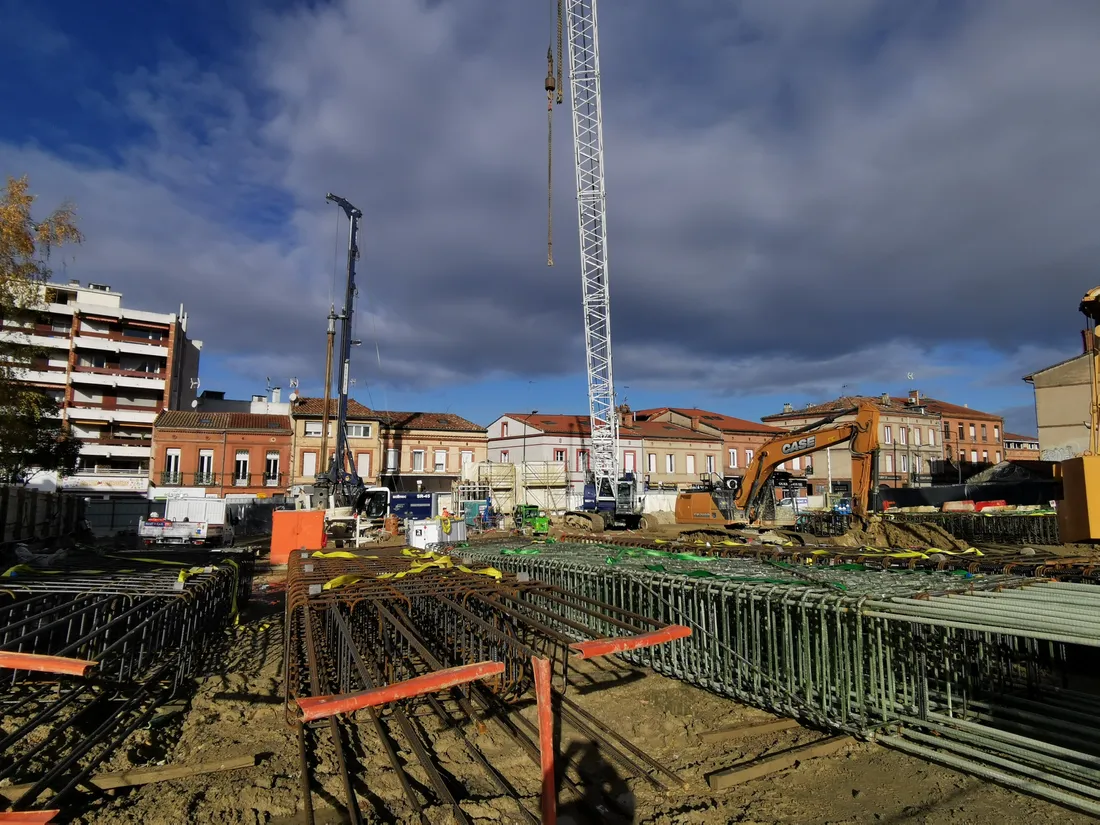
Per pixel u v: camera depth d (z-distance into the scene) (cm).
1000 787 455
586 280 4338
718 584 660
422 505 3625
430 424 5050
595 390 4300
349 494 3459
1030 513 2353
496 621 645
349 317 4222
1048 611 475
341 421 4103
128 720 587
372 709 574
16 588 709
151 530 2681
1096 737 504
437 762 502
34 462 2312
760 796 455
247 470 4388
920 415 6119
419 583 698
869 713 560
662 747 547
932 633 599
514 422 5547
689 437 5606
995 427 6762
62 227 1270
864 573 739
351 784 459
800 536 2230
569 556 995
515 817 425
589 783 479
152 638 714
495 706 599
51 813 276
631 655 779
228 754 517
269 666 789
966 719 547
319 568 859
